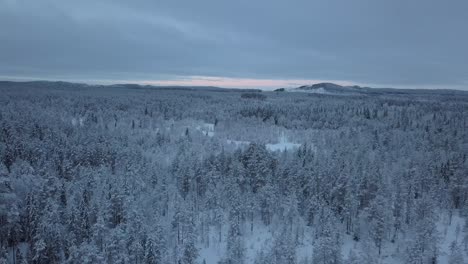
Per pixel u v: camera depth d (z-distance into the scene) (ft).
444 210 302.86
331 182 303.27
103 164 351.87
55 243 195.42
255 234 265.54
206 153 446.60
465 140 531.09
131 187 271.49
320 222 260.62
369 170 331.77
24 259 180.45
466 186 306.96
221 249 243.81
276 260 202.59
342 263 206.90
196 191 323.57
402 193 282.97
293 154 428.97
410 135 568.82
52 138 422.41
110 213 241.35
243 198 279.49
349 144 502.79
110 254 191.21
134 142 489.26
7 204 208.95
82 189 265.54
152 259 192.65
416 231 239.30
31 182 244.01
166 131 615.98
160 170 350.43
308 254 238.07
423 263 215.72
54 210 206.59
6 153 329.72
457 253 216.54
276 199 281.74
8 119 486.79
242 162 363.35
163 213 279.69
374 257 221.87
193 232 232.32
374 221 247.29
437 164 371.76
